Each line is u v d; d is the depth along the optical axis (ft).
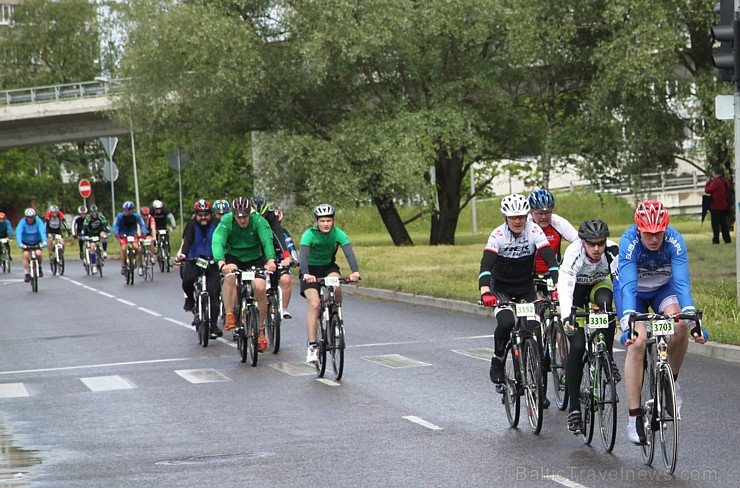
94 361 72.79
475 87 194.70
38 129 297.12
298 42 182.39
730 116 77.51
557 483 34.78
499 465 37.73
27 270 138.92
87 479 37.78
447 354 68.44
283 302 72.59
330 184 182.19
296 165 183.62
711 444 39.88
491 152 213.05
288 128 199.21
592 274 42.52
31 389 61.46
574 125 168.86
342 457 39.96
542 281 50.80
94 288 139.23
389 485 35.32
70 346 81.76
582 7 148.15
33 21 404.98
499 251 46.42
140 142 213.87
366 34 177.88
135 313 105.29
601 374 40.04
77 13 402.11
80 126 293.84
